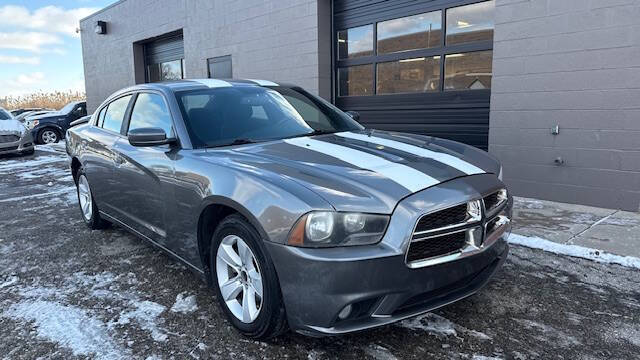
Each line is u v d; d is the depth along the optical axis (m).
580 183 5.50
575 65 5.34
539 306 3.04
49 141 16.30
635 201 5.14
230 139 3.35
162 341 2.73
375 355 2.53
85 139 4.80
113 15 15.33
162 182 3.31
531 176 5.88
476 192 2.53
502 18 5.83
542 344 2.61
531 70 5.68
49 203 6.52
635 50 4.92
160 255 4.18
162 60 14.13
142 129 3.24
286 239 2.31
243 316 2.70
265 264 2.44
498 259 2.88
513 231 4.52
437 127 7.26
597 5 5.10
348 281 2.21
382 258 2.22
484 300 3.13
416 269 2.30
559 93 5.50
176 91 3.66
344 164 2.69
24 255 4.31
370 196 2.33
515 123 5.91
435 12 6.98
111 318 3.03
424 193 2.40
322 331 2.31
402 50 7.52
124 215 4.13
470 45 6.64
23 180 8.58
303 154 2.90
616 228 4.55
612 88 5.12
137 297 3.33
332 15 8.47
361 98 8.31
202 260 3.08
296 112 3.85
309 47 8.58
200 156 3.07
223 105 3.62
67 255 4.26
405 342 2.65
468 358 2.48
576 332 2.73
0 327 2.96
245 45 10.00
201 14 11.19
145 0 13.46
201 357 2.56
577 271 3.58
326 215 2.25
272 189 2.44
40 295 3.42
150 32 13.52
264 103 3.80
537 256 3.89
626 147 5.12
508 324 2.82
